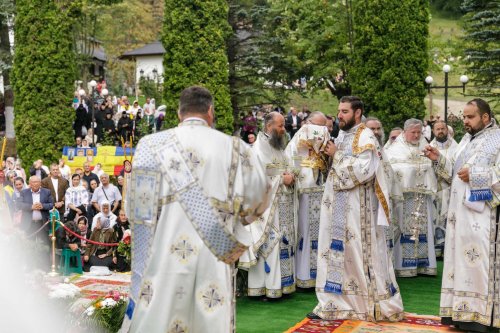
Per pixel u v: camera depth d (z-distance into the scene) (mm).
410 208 9477
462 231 6434
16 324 5504
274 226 7844
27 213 10852
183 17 17281
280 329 6703
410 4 15766
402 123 15883
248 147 4391
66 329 5570
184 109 4402
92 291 9320
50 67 18109
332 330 6578
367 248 6867
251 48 20688
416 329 6633
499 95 20594
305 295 8203
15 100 18375
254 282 7863
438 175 7633
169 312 4078
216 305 4133
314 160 7379
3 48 23125
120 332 4258
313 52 22078
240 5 20062
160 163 4199
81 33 29141
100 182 13219
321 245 7082
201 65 17344
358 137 6898
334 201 6996
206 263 4141
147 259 4145
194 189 4133
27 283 5762
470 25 20781
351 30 21016
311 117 7656
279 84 23000
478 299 6348
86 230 11406
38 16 18047
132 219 4258
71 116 18453
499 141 6348
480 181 6293
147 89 32438
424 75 15992
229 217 4203
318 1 21750
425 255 9594
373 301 6832
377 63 16016
